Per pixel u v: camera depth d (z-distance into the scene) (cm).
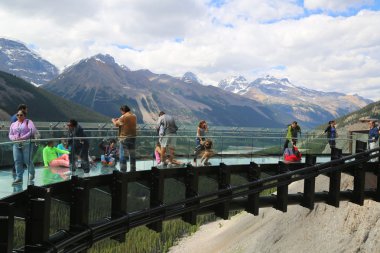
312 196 2573
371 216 3747
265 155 2634
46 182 1482
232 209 2364
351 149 3222
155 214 1916
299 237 4575
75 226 1523
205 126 2331
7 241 1098
